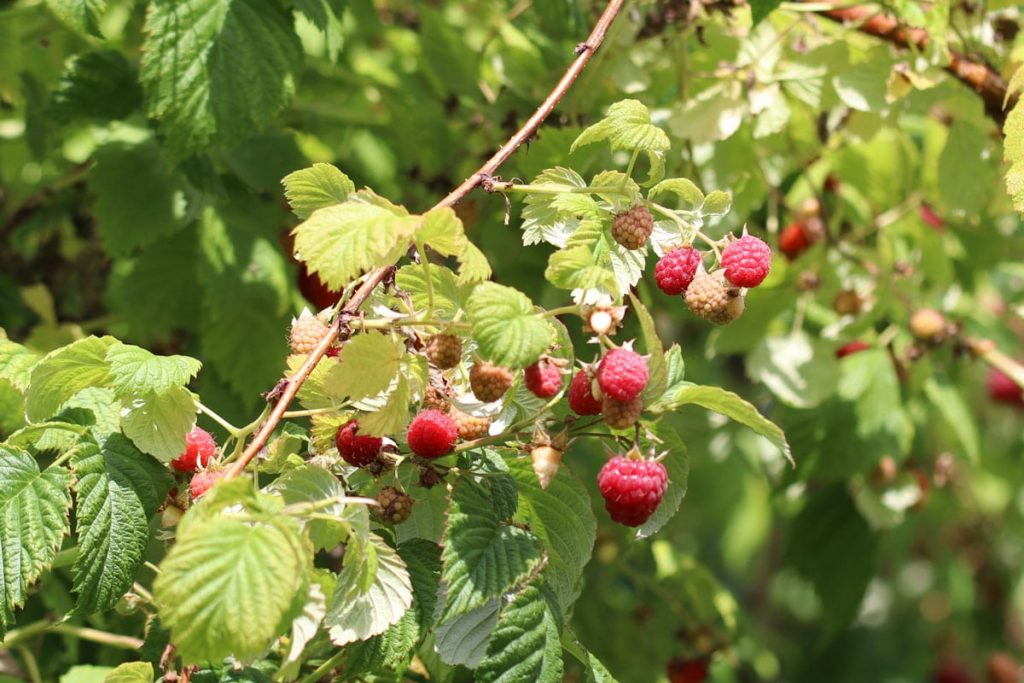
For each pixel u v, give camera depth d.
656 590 1.52
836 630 1.57
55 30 1.47
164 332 1.46
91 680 1.33
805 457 1.51
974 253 1.58
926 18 1.41
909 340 1.53
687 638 1.53
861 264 1.51
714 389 1.21
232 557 1.14
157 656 1.25
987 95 1.41
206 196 1.42
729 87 1.42
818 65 1.42
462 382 1.23
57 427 1.23
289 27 1.36
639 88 1.43
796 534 1.57
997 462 2.22
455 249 1.20
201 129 1.34
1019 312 1.76
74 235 1.55
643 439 1.25
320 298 1.39
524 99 1.46
